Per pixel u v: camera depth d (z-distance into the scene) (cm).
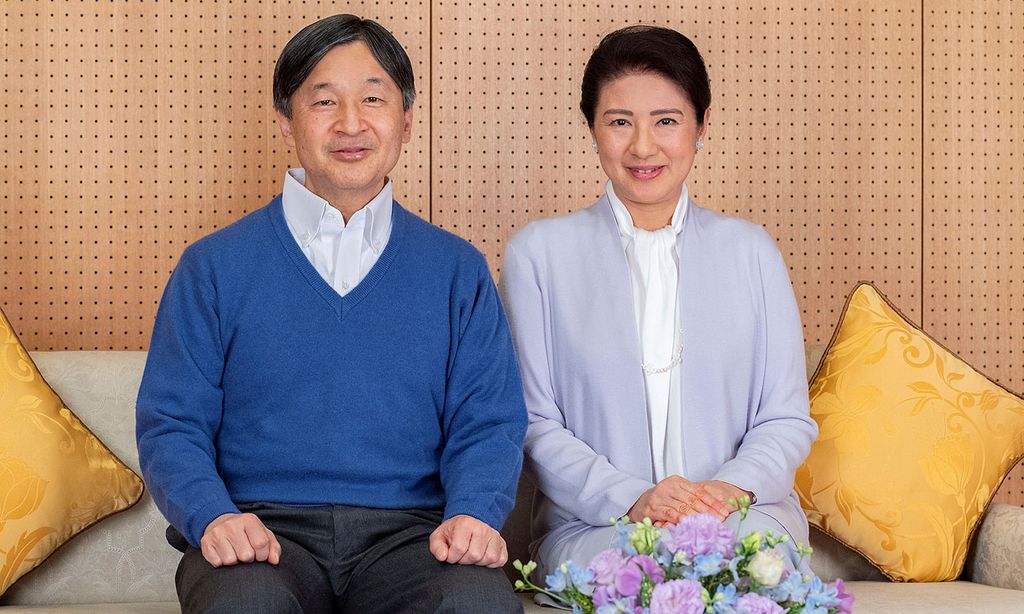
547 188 339
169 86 326
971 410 271
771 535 164
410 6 333
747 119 346
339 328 226
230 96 328
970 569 270
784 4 347
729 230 267
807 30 348
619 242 261
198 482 209
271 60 328
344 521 217
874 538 265
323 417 223
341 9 331
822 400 276
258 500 222
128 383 267
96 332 326
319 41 232
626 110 255
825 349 297
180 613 233
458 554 204
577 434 256
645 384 257
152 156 326
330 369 224
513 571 270
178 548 227
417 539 218
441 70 335
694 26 344
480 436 227
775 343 262
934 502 265
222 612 186
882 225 352
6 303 322
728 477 240
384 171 235
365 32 235
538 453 249
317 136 230
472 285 237
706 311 257
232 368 226
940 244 355
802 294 349
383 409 225
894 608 226
